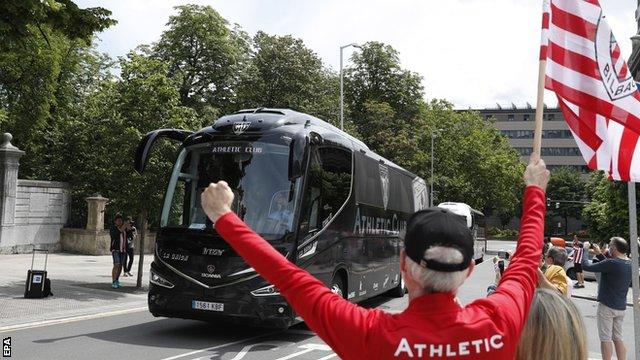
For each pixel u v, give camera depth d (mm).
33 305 12805
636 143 5000
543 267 8195
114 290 16031
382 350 1791
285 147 10000
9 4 11383
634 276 6332
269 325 9430
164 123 16312
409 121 50094
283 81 41562
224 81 39188
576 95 4699
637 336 6355
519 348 2498
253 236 1953
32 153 33281
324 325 1818
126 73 16734
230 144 10172
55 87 33406
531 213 2336
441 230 1891
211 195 2020
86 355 8398
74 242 28984
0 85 31984
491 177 59000
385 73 50531
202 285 9516
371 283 13836
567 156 126562
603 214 36438
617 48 4730
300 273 1901
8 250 26156
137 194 15742
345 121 43375
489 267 34062
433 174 55531
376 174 14258
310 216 10102
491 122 71625
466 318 1898
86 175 30453
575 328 2484
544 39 2857
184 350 8992
